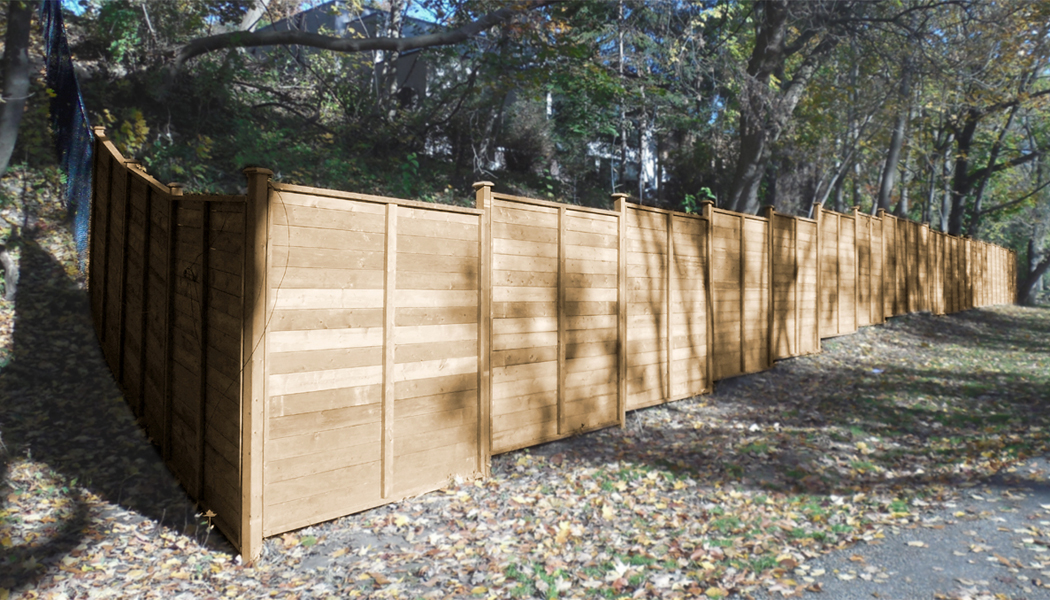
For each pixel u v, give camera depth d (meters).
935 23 19.02
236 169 11.75
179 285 5.51
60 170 9.66
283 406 4.57
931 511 5.09
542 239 6.82
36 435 5.64
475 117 17.78
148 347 6.29
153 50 12.20
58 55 9.91
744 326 10.60
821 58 19.66
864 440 7.36
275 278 4.50
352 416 4.98
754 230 10.88
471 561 4.41
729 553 4.52
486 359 6.00
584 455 6.80
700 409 8.80
